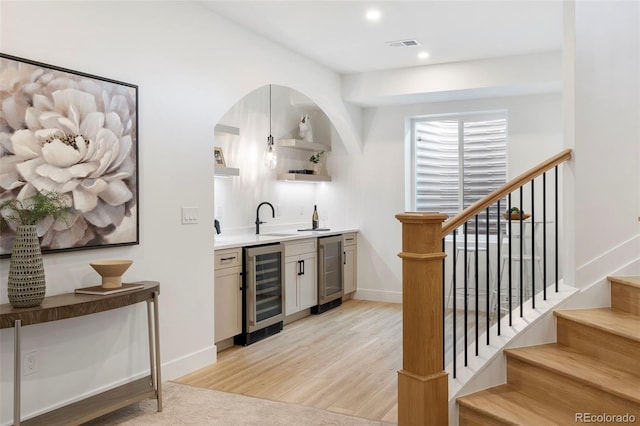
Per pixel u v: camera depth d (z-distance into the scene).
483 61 5.04
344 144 6.24
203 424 2.73
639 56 3.19
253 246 4.34
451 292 5.71
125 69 3.07
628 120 3.14
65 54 2.72
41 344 2.62
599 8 3.10
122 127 3.01
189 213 3.56
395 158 6.05
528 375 2.59
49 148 2.60
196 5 3.61
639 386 2.21
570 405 2.38
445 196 6.05
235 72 4.00
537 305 2.97
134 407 2.95
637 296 2.80
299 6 3.67
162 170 3.34
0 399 2.45
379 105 6.04
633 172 3.14
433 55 4.92
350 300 6.23
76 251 2.77
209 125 3.74
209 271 3.75
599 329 2.56
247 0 3.55
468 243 5.64
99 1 2.91
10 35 2.46
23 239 2.35
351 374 3.54
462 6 3.69
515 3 3.62
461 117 5.91
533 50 4.73
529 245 5.21
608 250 3.09
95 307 2.51
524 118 5.41
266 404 3.00
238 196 5.17
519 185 2.88
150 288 2.86
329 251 5.64
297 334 4.63
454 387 2.52
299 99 5.92
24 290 2.31
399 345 4.26
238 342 4.30
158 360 2.90
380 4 3.64
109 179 2.93
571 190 3.03
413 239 2.39
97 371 2.92
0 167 2.40
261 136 5.52
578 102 3.02
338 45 4.59
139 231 3.16
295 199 6.11
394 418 2.81
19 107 2.47
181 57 3.49
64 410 2.61
